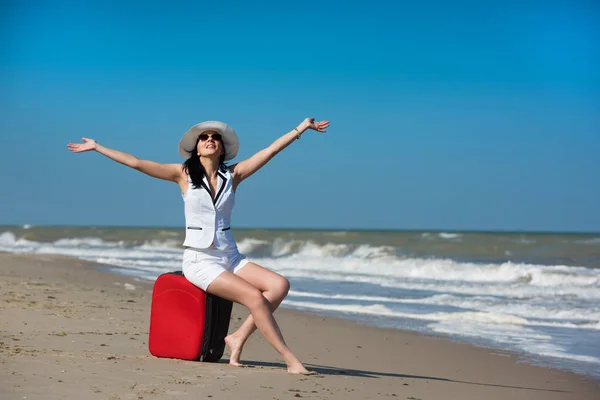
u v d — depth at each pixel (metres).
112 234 44.03
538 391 5.88
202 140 5.35
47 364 4.74
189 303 5.43
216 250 5.34
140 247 37.78
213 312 5.43
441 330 9.52
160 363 5.15
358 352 7.64
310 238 32.25
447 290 15.52
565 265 22.59
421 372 6.57
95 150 5.32
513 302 13.08
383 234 35.38
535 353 7.89
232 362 5.46
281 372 5.21
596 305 12.59
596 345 8.44
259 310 5.19
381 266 22.55
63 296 10.79
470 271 19.91
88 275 16.66
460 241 28.05
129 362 5.09
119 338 6.80
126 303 10.52
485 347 8.24
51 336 6.60
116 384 4.20
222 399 3.99
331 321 10.20
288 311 11.33
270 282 5.32
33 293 10.85
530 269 19.11
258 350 7.08
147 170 5.34
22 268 17.27
